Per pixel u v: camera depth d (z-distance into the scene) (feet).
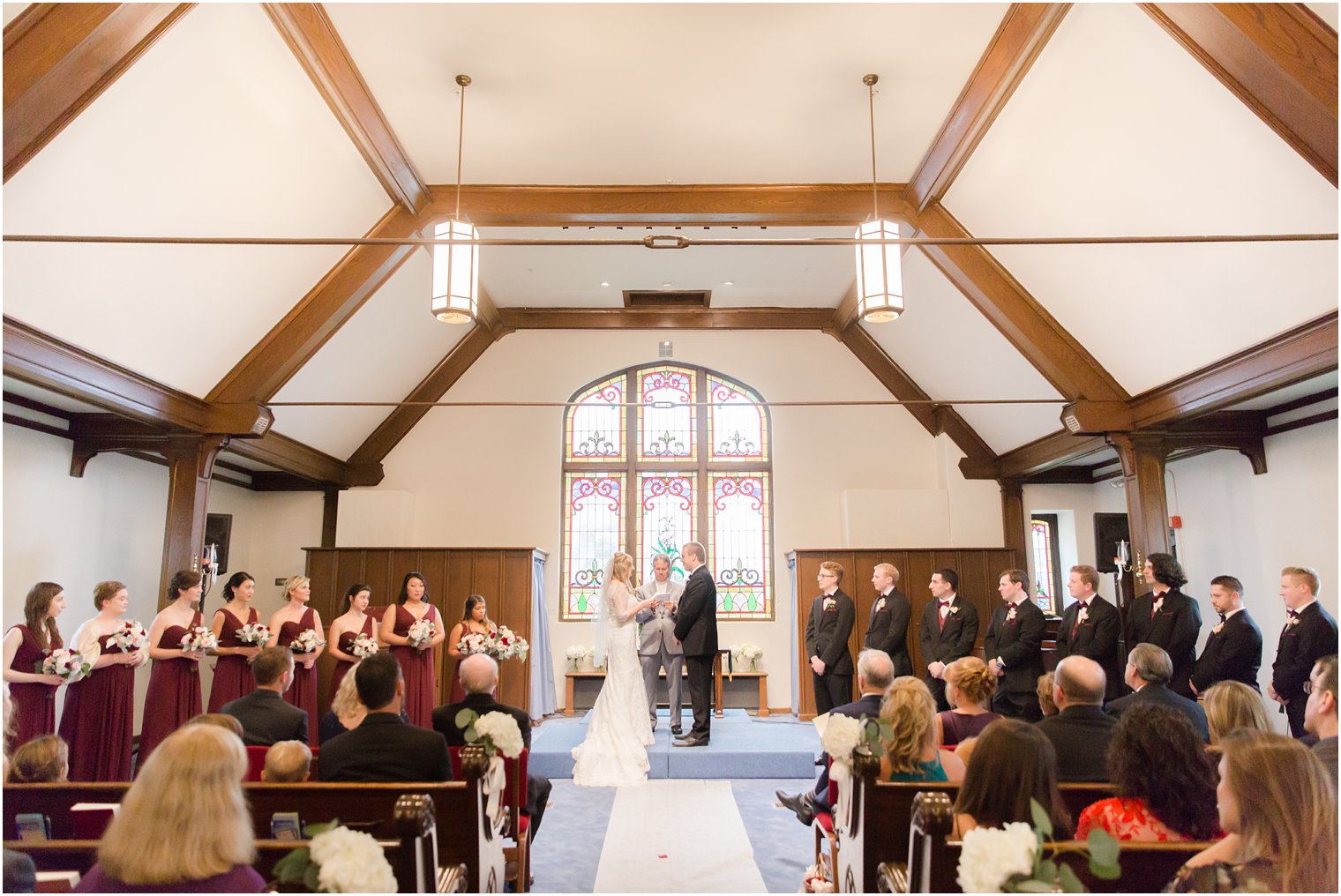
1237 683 10.30
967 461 35.94
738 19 16.96
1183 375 22.43
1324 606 23.57
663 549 36.65
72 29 12.49
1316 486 23.86
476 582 31.81
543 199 24.09
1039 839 6.28
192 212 18.48
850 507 35.35
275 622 22.11
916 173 23.34
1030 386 29.53
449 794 9.81
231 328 22.98
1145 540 24.18
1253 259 18.04
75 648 17.78
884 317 15.88
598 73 18.65
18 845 7.92
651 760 22.91
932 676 23.90
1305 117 13.73
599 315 37.14
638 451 37.37
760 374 37.47
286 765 10.16
